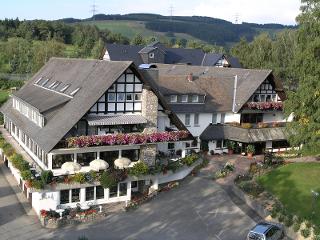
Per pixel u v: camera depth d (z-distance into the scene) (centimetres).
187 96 5294
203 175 4541
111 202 3891
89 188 3778
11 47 11369
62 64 5212
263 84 5691
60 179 3578
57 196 3622
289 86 8762
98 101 3819
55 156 3688
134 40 14762
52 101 4138
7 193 4028
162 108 4122
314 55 4275
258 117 5806
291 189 4056
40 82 5197
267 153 5194
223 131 5391
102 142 3656
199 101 5359
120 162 3756
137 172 3853
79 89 4094
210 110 5356
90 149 3684
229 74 6181
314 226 3319
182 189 4169
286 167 4625
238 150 5425
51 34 15262
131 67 3844
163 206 3812
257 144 5469
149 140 3881
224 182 4378
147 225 3450
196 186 4250
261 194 4028
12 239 3141
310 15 4297
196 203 3881
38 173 3762
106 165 3678
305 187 4075
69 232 3288
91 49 13000
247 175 4509
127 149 4000
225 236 3297
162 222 3509
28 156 4297
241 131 5341
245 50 11994
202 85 5600
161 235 3275
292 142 4603
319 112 4269
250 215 3681
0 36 14262
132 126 3991
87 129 3800
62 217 3428
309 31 4359
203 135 5284
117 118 3831
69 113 3753
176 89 5250
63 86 4491
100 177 3709
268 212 3619
